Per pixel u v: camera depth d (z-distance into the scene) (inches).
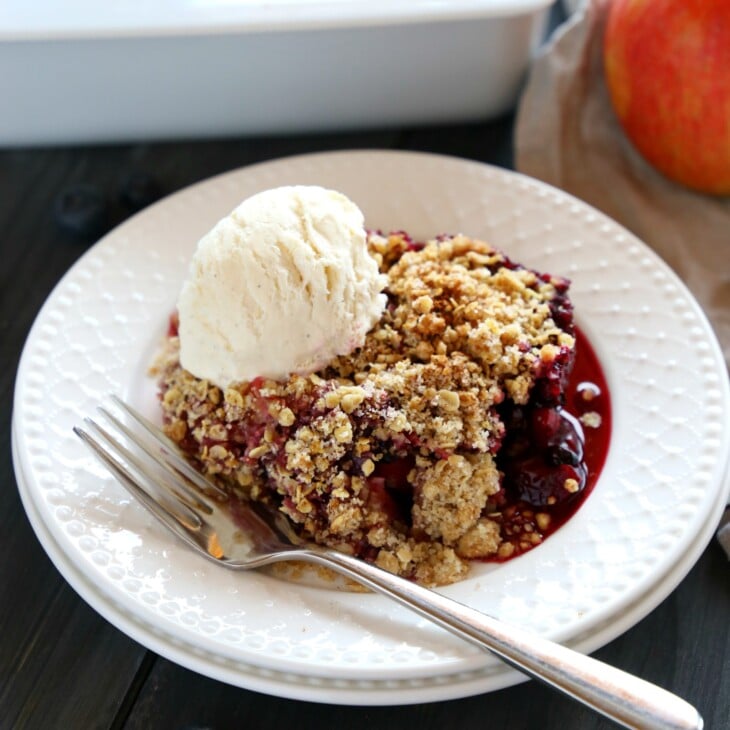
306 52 20.0
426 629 14.3
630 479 15.6
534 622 14.2
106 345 17.6
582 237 18.4
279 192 16.2
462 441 15.7
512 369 16.0
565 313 17.0
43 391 16.7
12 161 21.6
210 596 14.7
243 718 14.8
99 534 15.1
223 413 16.1
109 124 21.3
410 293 16.7
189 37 19.4
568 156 20.8
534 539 15.6
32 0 19.4
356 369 16.3
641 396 16.5
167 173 21.4
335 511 15.4
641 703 13.0
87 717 14.9
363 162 19.4
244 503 16.0
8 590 16.0
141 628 14.4
